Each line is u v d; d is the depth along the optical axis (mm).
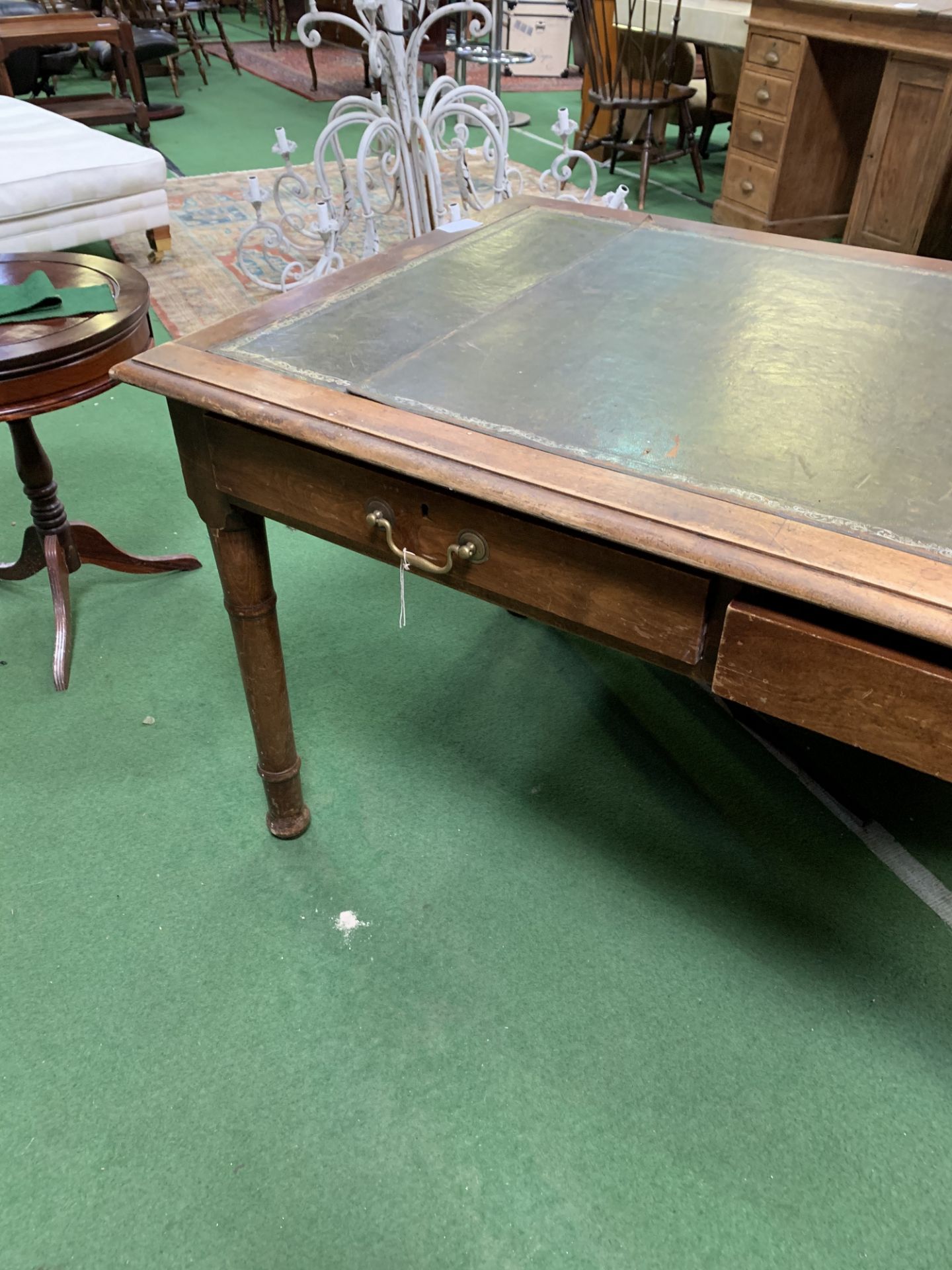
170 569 2023
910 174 3451
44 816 1486
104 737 1631
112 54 4949
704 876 1417
